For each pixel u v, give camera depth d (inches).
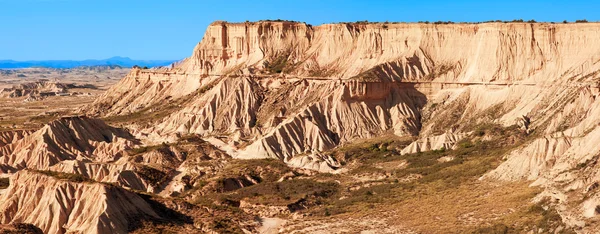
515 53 6648.6
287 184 5177.2
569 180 3757.4
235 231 3998.5
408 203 4325.8
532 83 6382.9
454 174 4805.6
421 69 7160.4
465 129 6269.7
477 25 7086.6
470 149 5610.2
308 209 4571.9
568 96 5762.8
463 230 3572.8
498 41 6742.1
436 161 5452.8
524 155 4357.8
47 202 3964.1
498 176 4414.4
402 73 7116.1
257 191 5044.3
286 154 6205.7
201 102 7662.4
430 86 7007.9
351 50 7785.4
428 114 6801.2
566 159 4060.0
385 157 5841.5
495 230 3454.7
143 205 4047.7
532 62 6530.5
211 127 7283.5
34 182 4133.9
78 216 3858.3
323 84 7229.3
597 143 3964.1
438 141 6003.9
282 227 4170.8
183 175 5639.8
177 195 5196.9
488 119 6284.5
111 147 6451.8
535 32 6614.2
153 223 3890.3
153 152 6097.4
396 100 6948.8
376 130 6688.0
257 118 7249.0
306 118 6584.6
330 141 6471.5
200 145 6387.8
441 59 7219.5
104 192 3868.1
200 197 4990.2
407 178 5049.2
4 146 6318.9
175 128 7480.3
